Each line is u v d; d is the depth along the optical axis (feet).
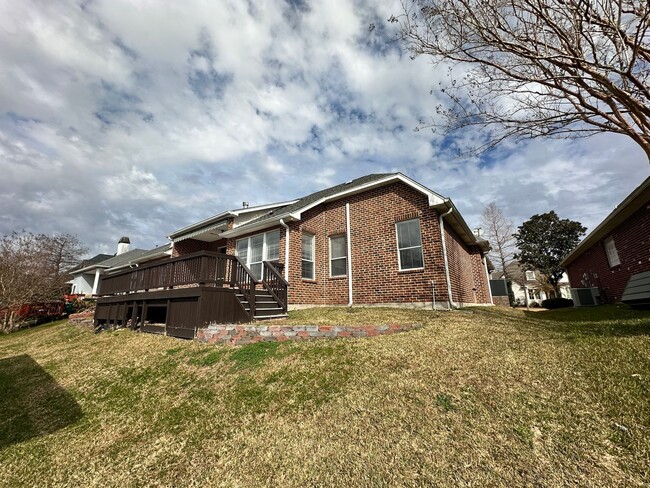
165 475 8.70
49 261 81.97
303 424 9.99
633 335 13.93
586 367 10.98
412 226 30.53
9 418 13.99
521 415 8.70
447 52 15.99
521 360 12.35
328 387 12.07
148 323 30.32
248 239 39.40
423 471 7.25
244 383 13.62
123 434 11.35
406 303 29.48
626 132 14.57
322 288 36.78
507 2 13.75
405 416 9.48
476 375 11.39
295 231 34.73
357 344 16.43
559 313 29.58
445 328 18.76
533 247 101.40
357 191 35.04
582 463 6.82
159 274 27.50
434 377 11.64
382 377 12.21
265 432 9.95
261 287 35.45
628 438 7.29
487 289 55.01
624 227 31.81
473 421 8.75
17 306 52.24
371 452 8.18
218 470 8.54
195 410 12.19
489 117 17.33
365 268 33.17
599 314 24.57
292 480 7.66
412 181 30.07
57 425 12.85
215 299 22.31
